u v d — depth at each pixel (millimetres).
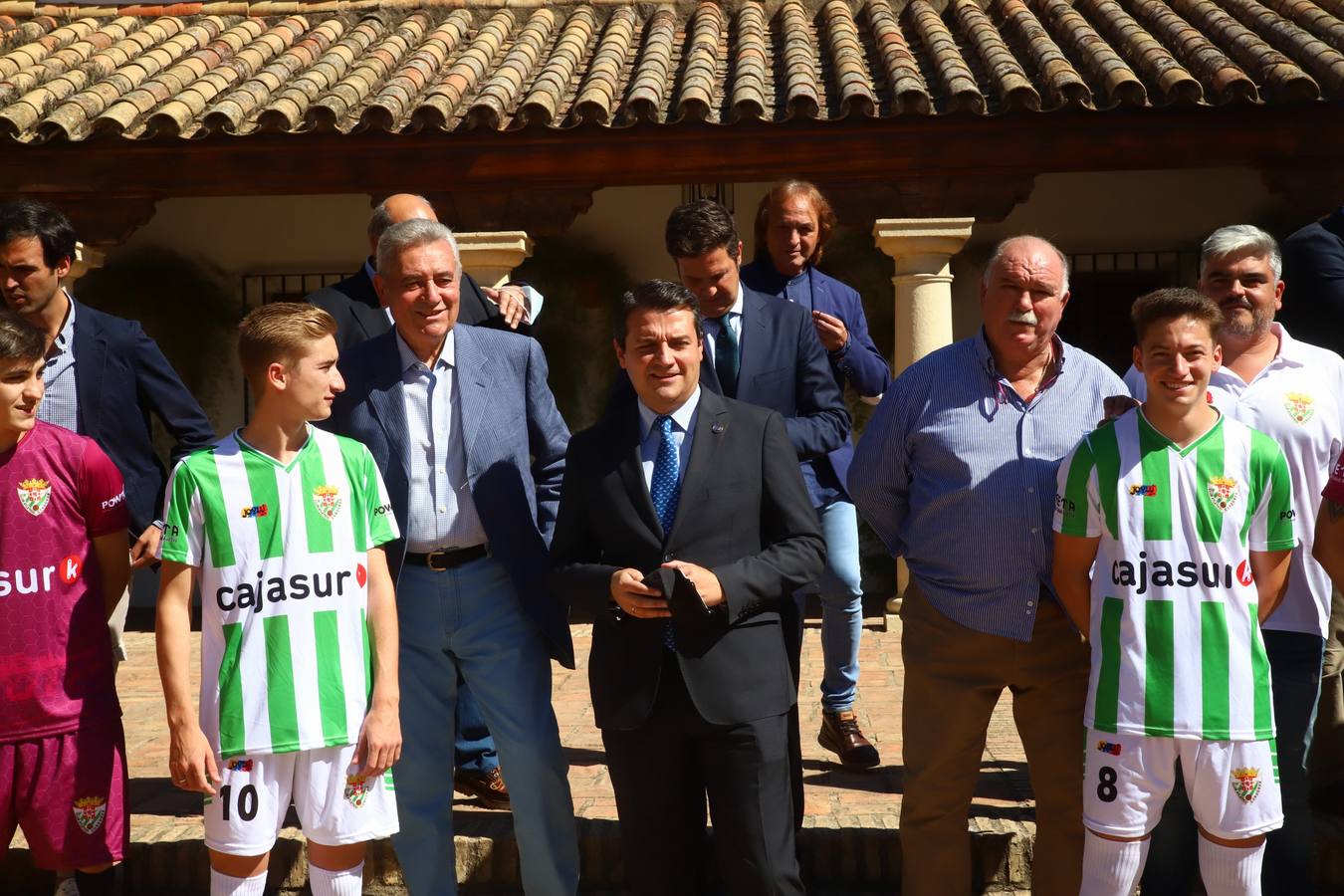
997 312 3416
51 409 3824
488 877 4203
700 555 3350
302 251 9602
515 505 3643
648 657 3342
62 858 3398
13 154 7184
